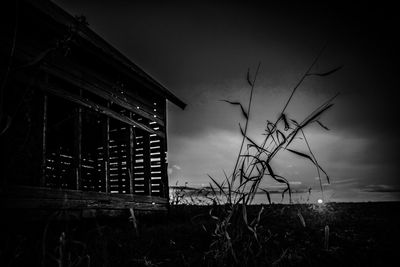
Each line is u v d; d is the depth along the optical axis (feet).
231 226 8.46
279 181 7.05
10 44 14.11
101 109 19.97
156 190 26.61
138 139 27.86
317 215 24.45
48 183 24.23
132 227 18.60
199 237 14.24
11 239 11.58
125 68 21.88
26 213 13.73
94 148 30.07
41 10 14.89
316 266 9.64
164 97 27.86
